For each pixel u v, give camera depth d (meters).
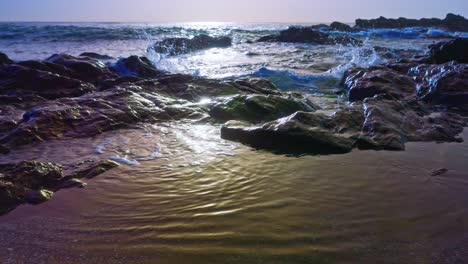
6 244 3.61
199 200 4.46
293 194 4.55
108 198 4.57
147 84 11.34
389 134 6.51
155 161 5.85
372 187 4.71
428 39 45.03
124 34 39.47
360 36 49.69
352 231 3.69
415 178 4.99
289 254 3.33
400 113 7.64
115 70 14.61
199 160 5.88
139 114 8.45
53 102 8.55
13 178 4.80
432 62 14.65
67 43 32.75
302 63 20.34
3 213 4.21
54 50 26.75
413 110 8.18
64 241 3.65
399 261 3.21
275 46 34.00
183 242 3.56
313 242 3.51
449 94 9.66
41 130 7.00
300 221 3.89
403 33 50.59
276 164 5.61
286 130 6.39
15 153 6.19
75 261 3.33
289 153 6.12
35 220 4.07
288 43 37.34
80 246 3.55
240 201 4.41
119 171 5.44
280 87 13.71
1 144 6.35
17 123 7.53
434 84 10.06
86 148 6.48
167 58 24.47
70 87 11.20
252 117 8.48
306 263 3.20
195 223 3.91
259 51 28.64
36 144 6.65
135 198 4.56
